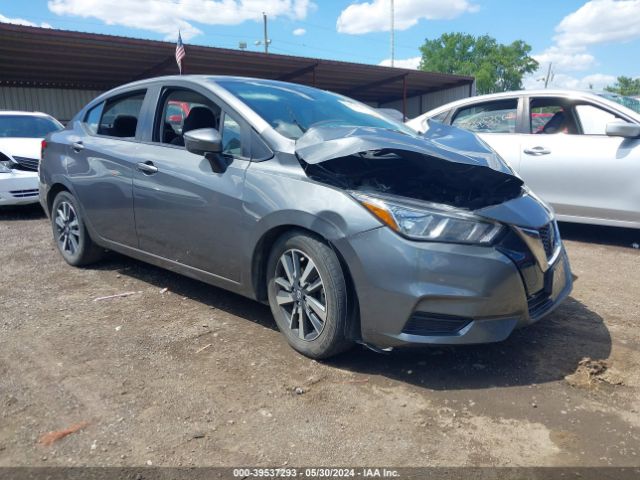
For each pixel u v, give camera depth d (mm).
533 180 5875
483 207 2887
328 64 18719
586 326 3592
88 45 14297
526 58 56656
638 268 4969
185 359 3100
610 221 5543
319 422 2496
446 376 2910
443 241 2678
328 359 3086
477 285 2666
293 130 3379
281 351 3195
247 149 3344
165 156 3787
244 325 3582
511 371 2969
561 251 3320
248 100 3564
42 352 3186
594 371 2939
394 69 20891
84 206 4512
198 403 2645
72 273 4707
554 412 2584
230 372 2949
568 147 5672
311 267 2984
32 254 5359
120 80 20047
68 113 20438
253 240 3191
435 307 2684
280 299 3211
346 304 2881
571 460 2242
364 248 2746
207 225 3457
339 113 3881
